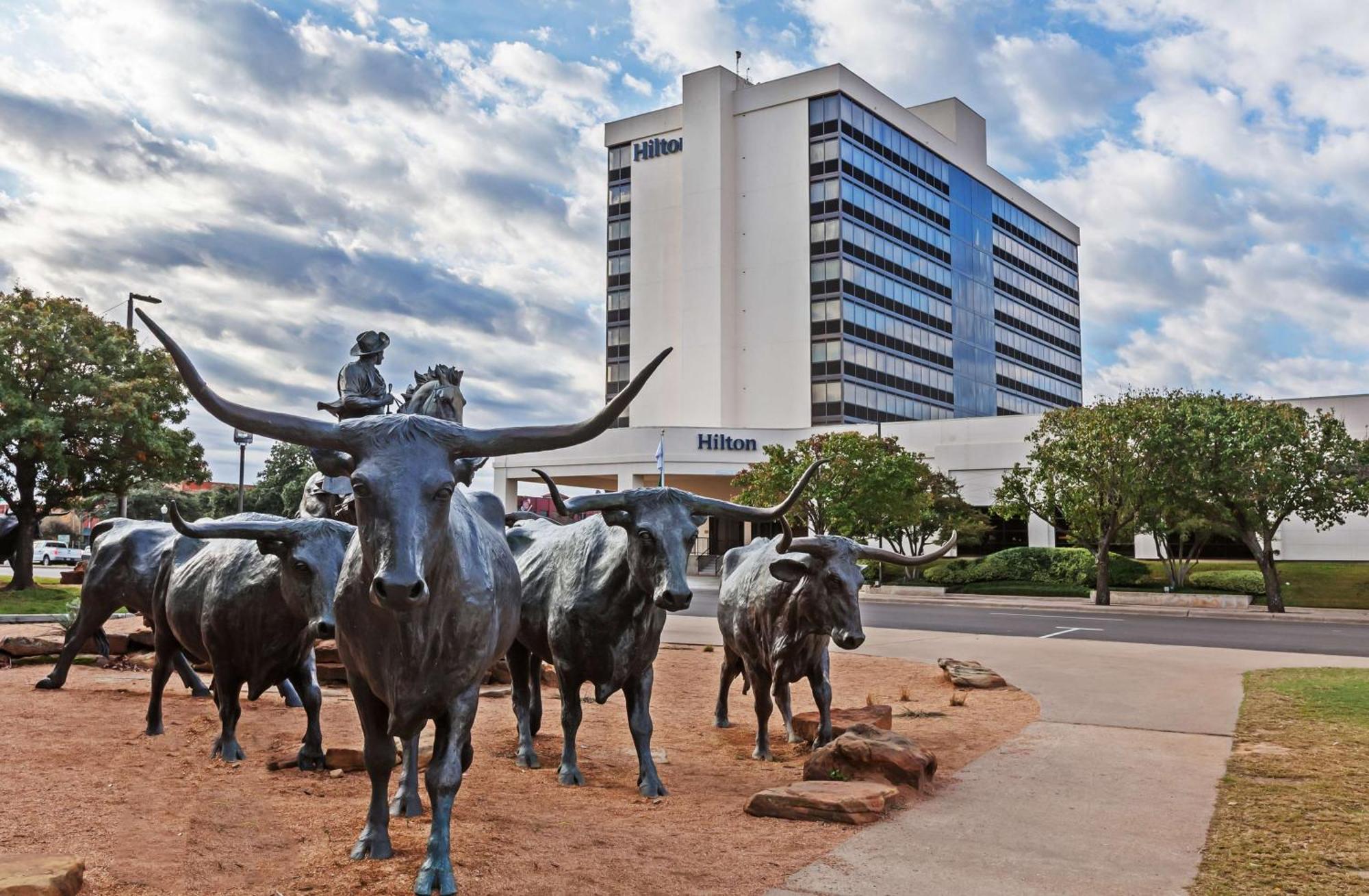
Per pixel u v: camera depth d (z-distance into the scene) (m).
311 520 6.77
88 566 10.58
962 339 68.38
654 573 6.23
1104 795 6.78
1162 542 36.56
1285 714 9.99
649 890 4.77
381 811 5.18
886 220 61.16
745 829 5.86
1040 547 39.16
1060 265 84.88
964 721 9.85
